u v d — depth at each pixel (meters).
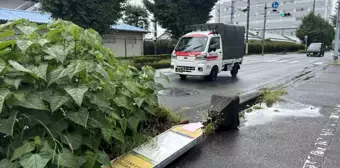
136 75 3.58
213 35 10.00
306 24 46.62
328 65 15.64
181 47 10.20
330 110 5.28
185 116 4.99
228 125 4.14
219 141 3.67
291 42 44.75
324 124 4.39
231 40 11.12
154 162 2.72
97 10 12.02
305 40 42.53
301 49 42.91
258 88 8.49
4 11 14.91
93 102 2.29
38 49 2.32
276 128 4.21
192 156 3.21
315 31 45.06
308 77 10.56
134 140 2.98
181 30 18.83
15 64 1.97
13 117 1.89
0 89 1.89
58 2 11.16
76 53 2.55
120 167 2.60
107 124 2.38
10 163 1.79
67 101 2.17
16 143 1.96
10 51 2.16
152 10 19.17
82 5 11.64
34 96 2.03
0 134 2.00
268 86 8.50
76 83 2.30
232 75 11.73
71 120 2.16
